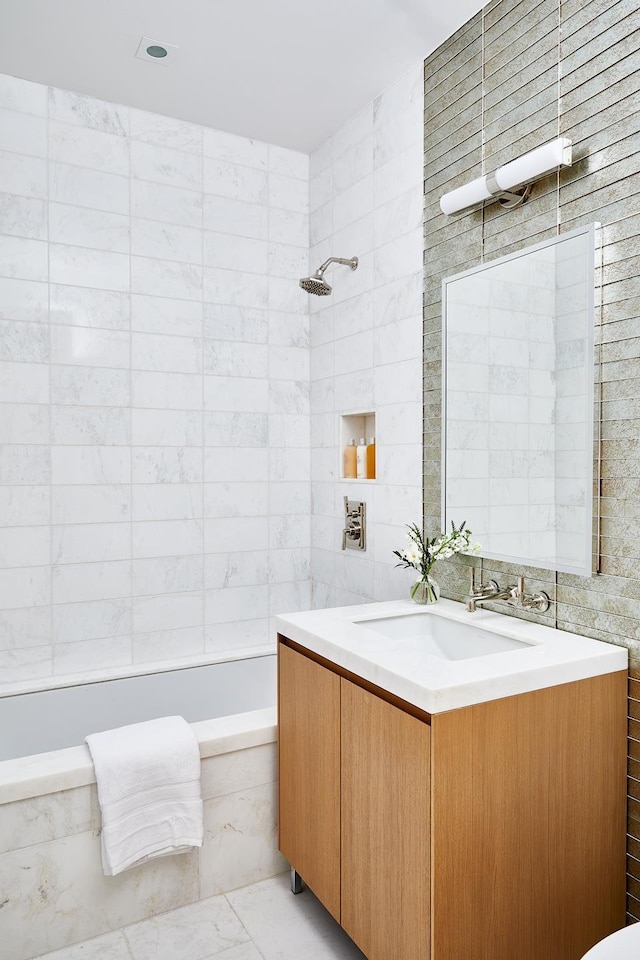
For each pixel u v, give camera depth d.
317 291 2.75
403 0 2.09
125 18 2.20
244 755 2.09
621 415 1.65
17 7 2.14
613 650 1.63
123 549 2.83
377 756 1.55
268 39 2.31
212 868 2.05
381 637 1.78
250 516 3.12
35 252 2.63
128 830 1.83
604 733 1.62
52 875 1.82
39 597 2.67
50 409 2.67
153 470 2.89
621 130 1.65
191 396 2.97
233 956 1.80
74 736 2.59
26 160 2.62
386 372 2.63
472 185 1.99
